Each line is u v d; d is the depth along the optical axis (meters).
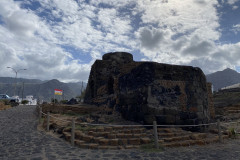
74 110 13.62
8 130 9.64
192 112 9.91
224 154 6.43
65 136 8.02
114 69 15.59
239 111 18.94
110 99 12.38
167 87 9.78
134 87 10.38
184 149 6.94
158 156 5.90
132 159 5.53
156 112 9.23
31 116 15.72
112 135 7.32
